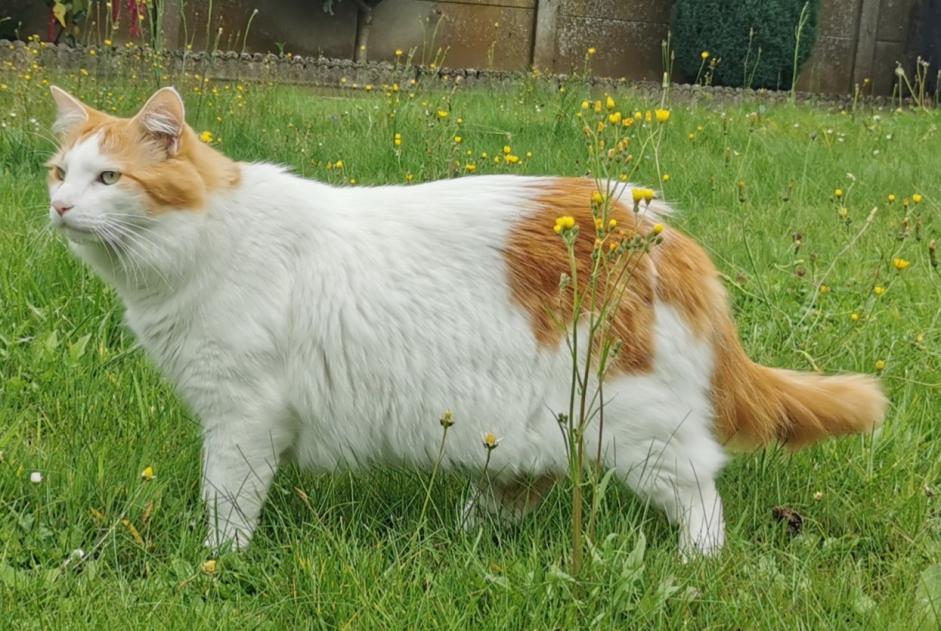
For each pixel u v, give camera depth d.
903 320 2.21
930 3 6.72
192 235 1.65
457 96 4.33
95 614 1.56
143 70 4.09
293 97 4.24
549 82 5.00
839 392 1.74
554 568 1.60
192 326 1.67
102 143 1.65
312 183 1.73
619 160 1.72
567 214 1.67
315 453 1.72
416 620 1.56
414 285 1.67
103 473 1.74
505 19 6.38
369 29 6.12
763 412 1.73
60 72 4.10
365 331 1.66
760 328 2.15
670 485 1.68
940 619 1.58
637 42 6.53
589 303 1.64
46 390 1.93
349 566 1.61
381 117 3.46
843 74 6.82
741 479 1.81
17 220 2.36
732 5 6.03
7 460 1.75
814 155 3.41
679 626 1.58
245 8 6.00
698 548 1.67
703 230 2.58
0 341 2.02
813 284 2.28
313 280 1.67
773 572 1.66
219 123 3.16
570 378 1.65
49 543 1.68
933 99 6.50
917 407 1.97
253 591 1.65
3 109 3.20
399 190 1.73
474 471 1.71
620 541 1.67
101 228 1.64
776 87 6.16
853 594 1.63
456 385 1.66
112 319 2.09
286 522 1.75
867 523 1.77
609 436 1.66
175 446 1.85
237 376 1.67
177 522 1.72
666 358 1.65
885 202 3.00
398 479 1.79
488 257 1.66
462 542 1.69
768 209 2.79
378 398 1.68
